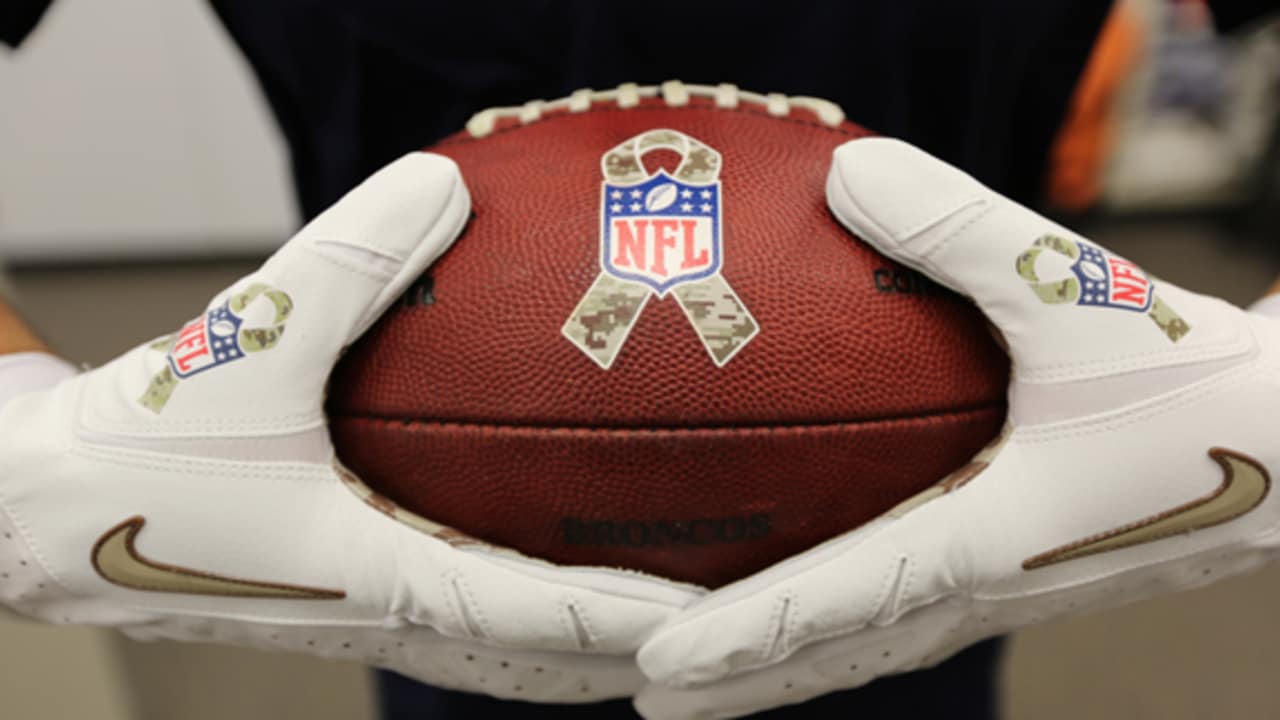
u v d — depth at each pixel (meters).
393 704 0.83
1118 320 0.57
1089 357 0.57
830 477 0.58
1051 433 0.58
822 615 0.57
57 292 2.31
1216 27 0.77
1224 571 0.61
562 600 0.57
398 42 0.70
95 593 0.58
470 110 0.72
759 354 0.56
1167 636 1.47
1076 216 1.94
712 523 0.58
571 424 0.57
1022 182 0.77
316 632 0.59
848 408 0.57
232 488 0.57
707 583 0.59
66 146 2.26
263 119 2.27
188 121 2.26
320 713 1.34
